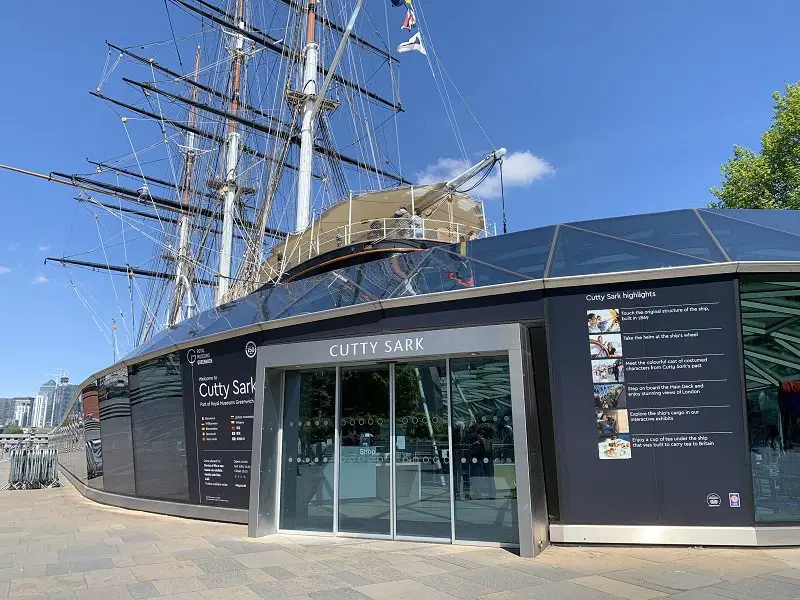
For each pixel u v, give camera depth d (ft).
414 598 18.52
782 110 92.12
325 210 73.36
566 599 18.16
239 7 131.13
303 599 18.52
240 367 36.42
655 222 32.53
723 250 27.96
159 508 39.96
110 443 48.83
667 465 25.75
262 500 30.58
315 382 32.19
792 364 25.82
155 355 42.34
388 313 31.68
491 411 27.53
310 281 42.27
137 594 19.27
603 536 25.64
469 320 29.73
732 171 94.63
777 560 22.57
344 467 30.50
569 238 32.71
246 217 134.10
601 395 26.91
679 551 24.40
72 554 25.95
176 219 145.79
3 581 21.18
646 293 27.17
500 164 61.36
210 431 37.27
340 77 112.37
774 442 25.31
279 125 108.68
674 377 26.27
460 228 79.20
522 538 24.00
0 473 87.71
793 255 26.81
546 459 27.55
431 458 28.43
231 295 100.99
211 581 20.86
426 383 29.27
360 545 27.25
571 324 27.86
